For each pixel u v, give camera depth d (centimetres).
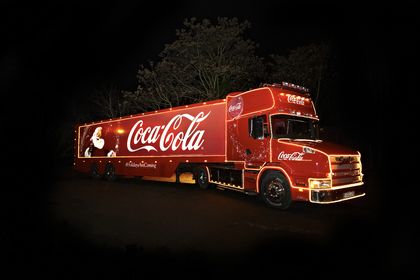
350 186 846
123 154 1669
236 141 1066
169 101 2305
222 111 1162
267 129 940
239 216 809
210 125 1209
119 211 874
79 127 2062
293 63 2034
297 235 632
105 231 659
